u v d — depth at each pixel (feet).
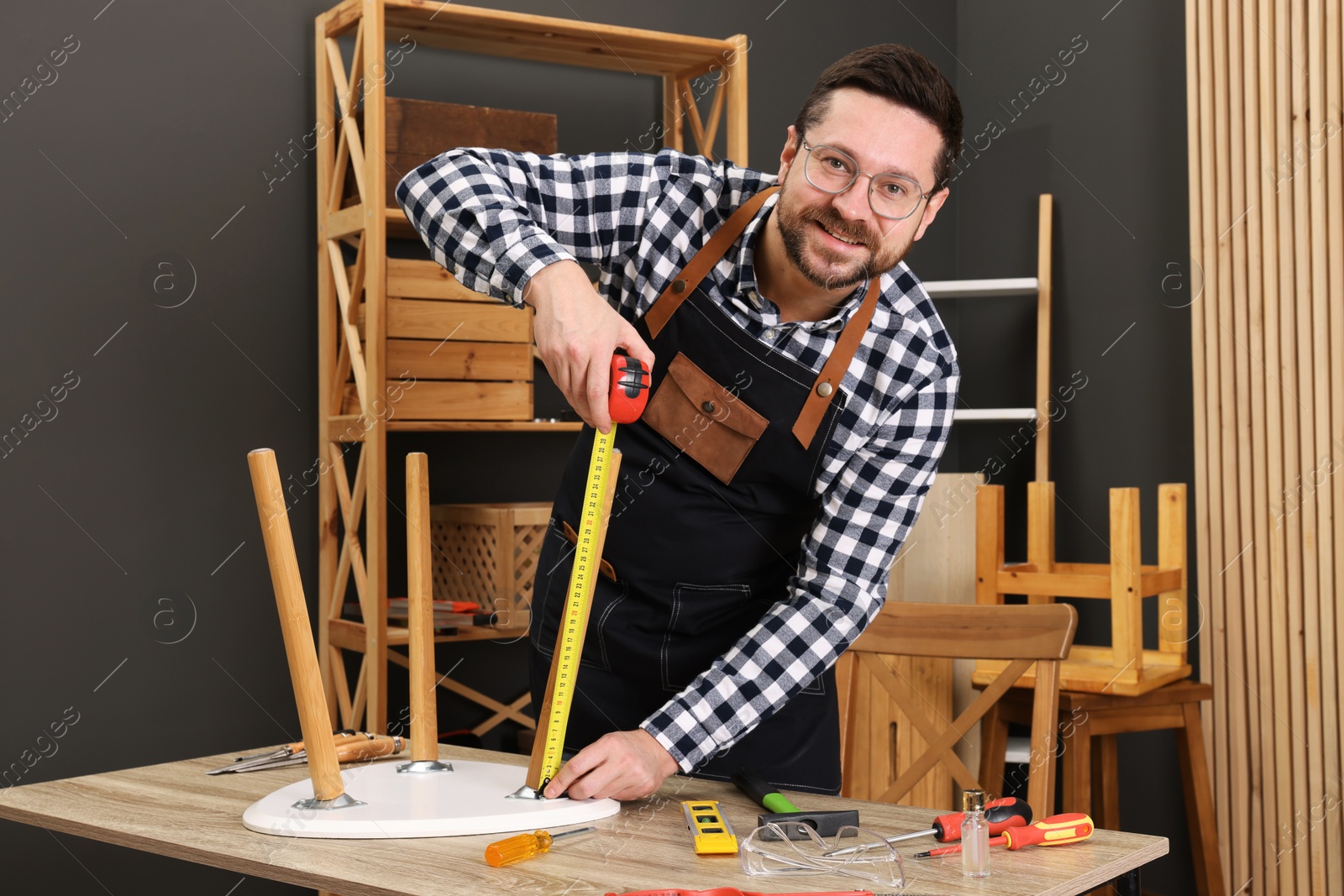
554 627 5.29
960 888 3.07
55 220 7.79
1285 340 8.73
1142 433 10.19
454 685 9.02
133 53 8.09
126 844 3.56
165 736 8.14
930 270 11.69
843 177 4.16
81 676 7.84
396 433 9.16
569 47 9.23
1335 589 8.40
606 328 3.75
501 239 4.10
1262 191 8.93
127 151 8.05
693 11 10.50
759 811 3.93
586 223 4.81
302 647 3.67
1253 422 8.95
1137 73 10.27
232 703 8.42
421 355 8.29
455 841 3.47
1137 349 10.23
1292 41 8.68
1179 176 9.93
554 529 5.45
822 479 5.00
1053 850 3.48
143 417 8.09
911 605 6.31
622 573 5.08
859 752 9.30
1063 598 10.70
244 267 8.51
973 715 6.07
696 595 5.05
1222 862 9.13
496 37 8.92
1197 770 8.43
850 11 11.46
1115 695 7.97
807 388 4.81
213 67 8.40
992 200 11.57
